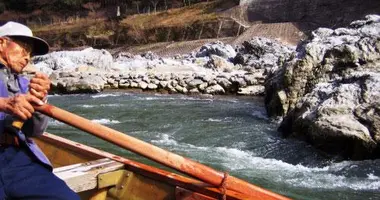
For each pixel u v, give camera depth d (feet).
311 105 27.68
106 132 8.84
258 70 63.82
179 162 9.05
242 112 40.88
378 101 24.40
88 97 54.95
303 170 23.50
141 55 99.50
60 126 34.73
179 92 58.03
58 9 171.83
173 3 146.82
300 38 97.66
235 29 113.29
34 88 7.82
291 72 34.14
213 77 58.18
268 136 30.32
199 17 124.88
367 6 97.91
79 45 141.90
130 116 40.81
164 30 125.70
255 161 25.30
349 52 32.48
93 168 10.93
